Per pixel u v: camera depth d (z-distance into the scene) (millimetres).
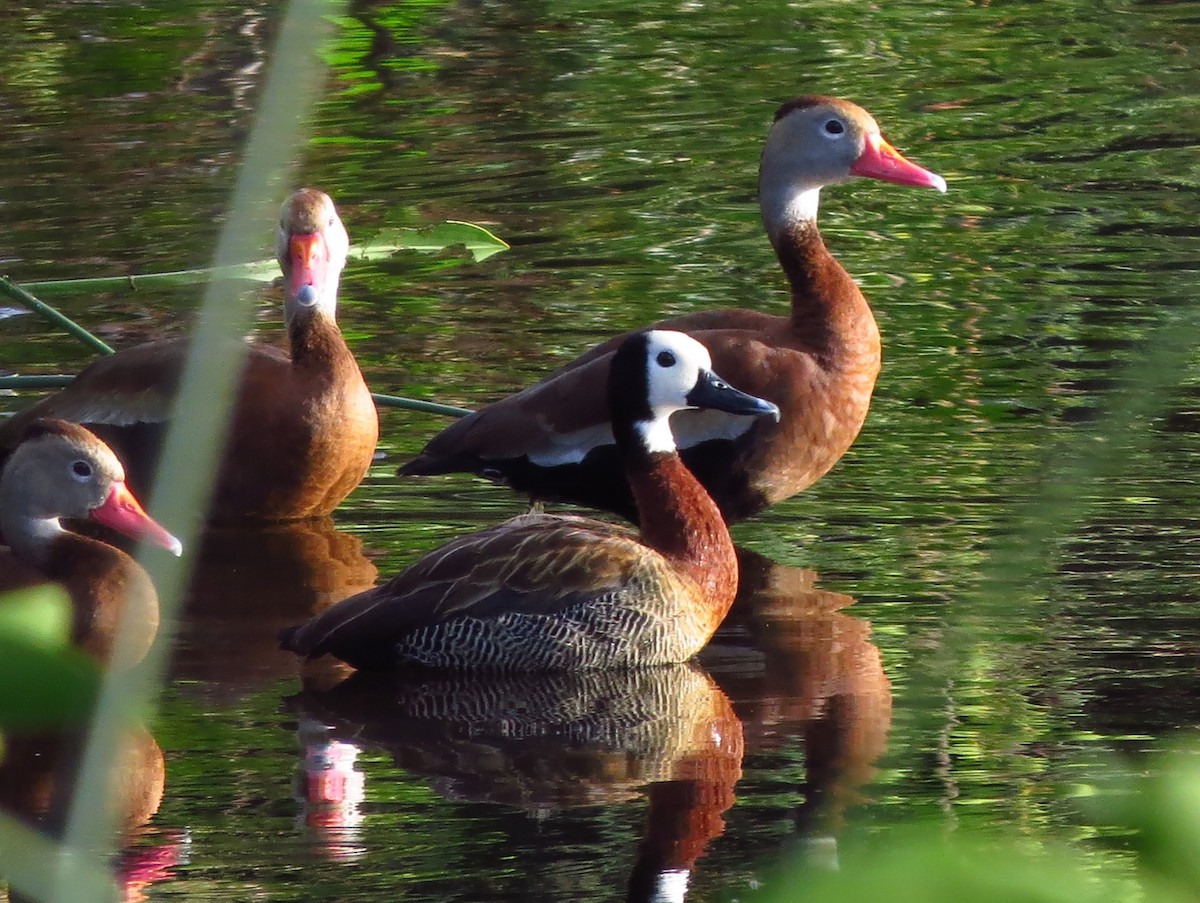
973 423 13906
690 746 9016
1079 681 9664
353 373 13000
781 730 9172
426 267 18188
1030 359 15188
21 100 23484
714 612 10656
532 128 22641
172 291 17359
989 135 22312
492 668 10375
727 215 19453
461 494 13430
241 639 10664
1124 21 27234
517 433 12586
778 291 17125
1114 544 11648
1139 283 16969
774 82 24453
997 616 10656
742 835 7809
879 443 13664
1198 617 10547
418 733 9320
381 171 21047
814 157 13250
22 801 8164
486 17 27531
